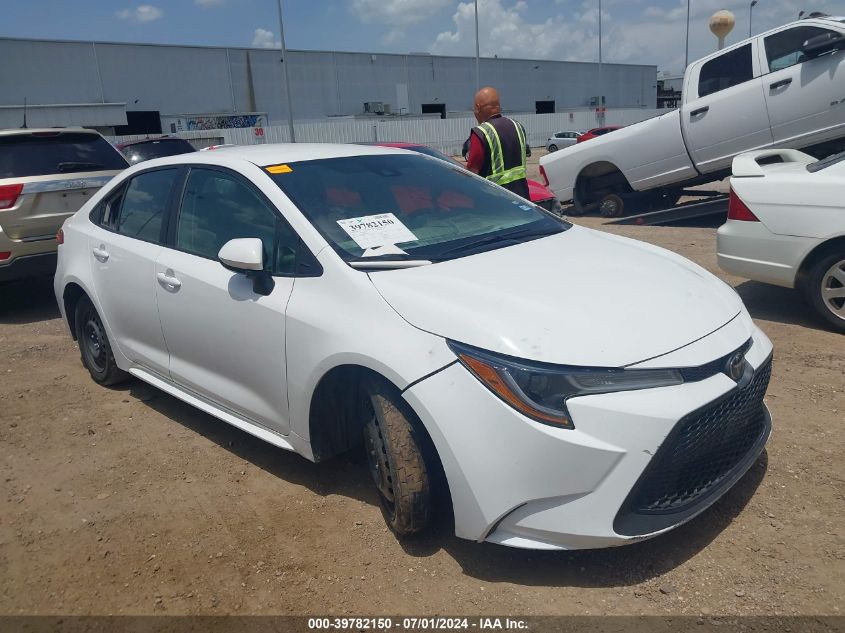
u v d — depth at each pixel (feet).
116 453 12.32
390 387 8.60
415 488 8.51
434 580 8.48
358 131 130.62
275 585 8.59
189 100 152.87
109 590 8.68
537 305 8.37
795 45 26.81
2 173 20.76
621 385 7.61
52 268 21.45
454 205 11.70
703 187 46.32
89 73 140.05
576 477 7.52
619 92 231.71
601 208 36.04
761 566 8.29
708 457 8.27
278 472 11.36
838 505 9.33
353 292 9.13
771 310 17.94
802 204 15.34
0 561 9.38
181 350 12.08
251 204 10.94
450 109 194.59
